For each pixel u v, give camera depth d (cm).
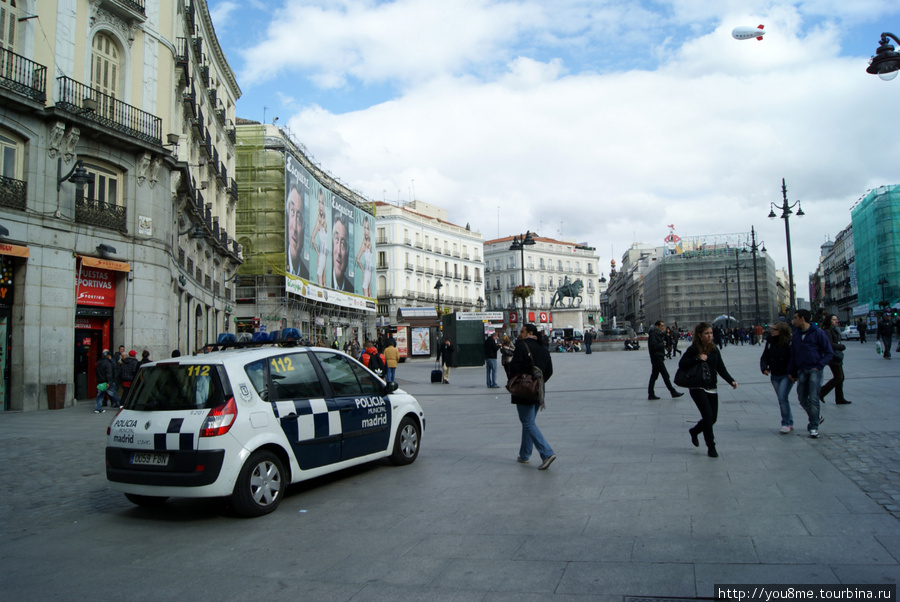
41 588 462
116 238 2072
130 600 435
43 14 1895
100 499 753
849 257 10288
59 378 1878
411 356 4744
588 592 407
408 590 427
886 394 1341
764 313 9969
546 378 823
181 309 2686
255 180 4372
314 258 4772
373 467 859
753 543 480
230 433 627
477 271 9512
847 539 478
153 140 2170
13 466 969
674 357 3788
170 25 2359
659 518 555
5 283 1794
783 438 902
